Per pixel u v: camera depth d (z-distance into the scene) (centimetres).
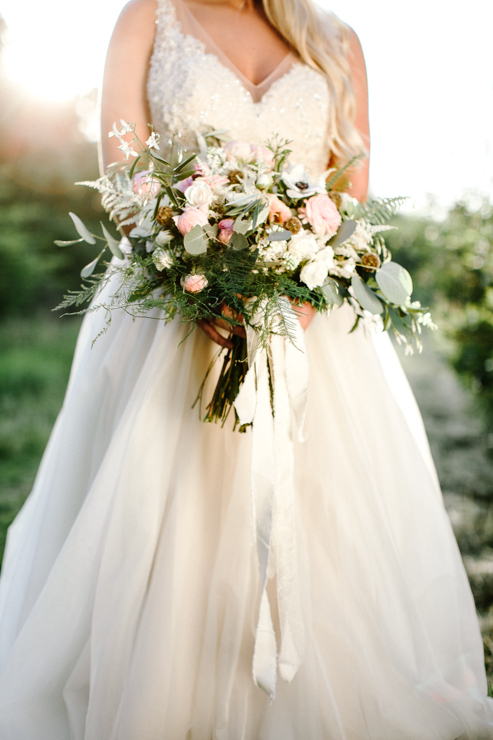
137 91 183
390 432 179
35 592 174
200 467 167
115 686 150
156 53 183
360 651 156
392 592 162
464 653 173
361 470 167
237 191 150
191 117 176
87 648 159
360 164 185
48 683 158
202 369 175
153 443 162
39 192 1261
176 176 153
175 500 161
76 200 1302
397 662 158
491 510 334
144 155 159
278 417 156
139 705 143
